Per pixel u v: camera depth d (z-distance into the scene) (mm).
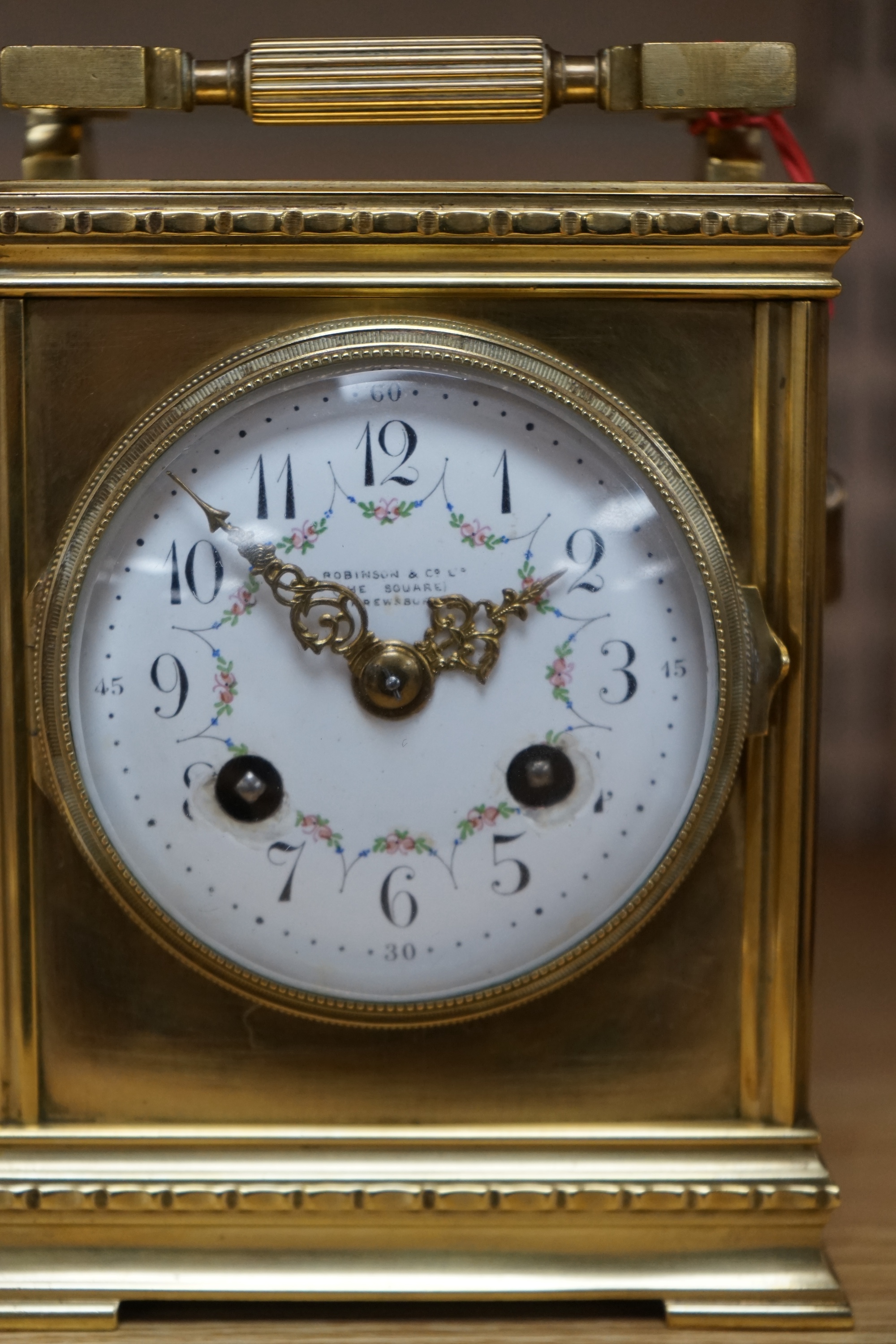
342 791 387
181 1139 393
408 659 383
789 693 390
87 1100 395
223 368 383
